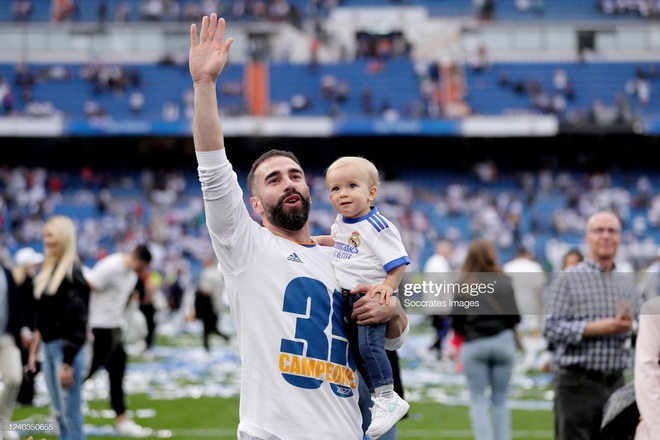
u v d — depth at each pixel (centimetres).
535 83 5412
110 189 4928
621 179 5034
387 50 5778
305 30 5975
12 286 927
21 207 4644
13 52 5512
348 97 5344
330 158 5291
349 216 536
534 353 1877
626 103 5138
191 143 5222
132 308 1548
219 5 5841
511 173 5116
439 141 5231
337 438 483
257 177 523
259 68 5475
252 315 493
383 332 511
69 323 847
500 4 5997
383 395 503
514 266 1420
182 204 4800
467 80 5462
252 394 485
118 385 1141
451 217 4669
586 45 5678
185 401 1456
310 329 493
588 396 748
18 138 5159
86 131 4934
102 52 5581
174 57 5534
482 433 883
